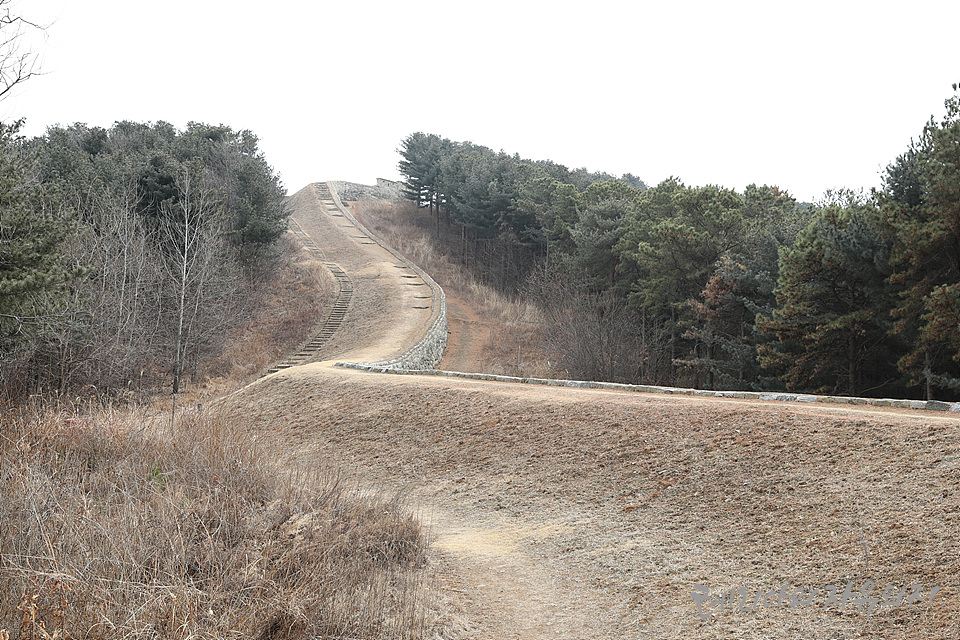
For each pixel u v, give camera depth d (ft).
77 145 157.48
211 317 111.55
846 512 29.04
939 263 62.54
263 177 153.69
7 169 47.19
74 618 16.05
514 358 128.36
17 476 21.89
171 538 20.81
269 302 142.92
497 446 50.01
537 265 175.32
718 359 98.63
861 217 68.08
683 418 44.83
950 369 64.44
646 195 128.57
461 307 166.81
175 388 90.74
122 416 32.40
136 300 92.89
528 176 205.26
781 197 109.81
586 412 50.65
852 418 37.96
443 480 47.42
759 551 28.19
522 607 26.55
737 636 21.54
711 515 33.06
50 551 17.70
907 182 66.23
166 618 16.62
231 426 33.22
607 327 111.45
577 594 27.68
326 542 23.93
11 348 52.47
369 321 136.15
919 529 25.49
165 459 28.12
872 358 71.67
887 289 65.98
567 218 156.66
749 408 43.75
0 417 27.63
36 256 46.06
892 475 30.76
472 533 37.45
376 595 22.08
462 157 232.94
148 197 131.54
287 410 69.46
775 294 72.64
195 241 112.57
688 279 103.65
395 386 67.92
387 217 256.11
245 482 27.02
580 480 41.70
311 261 176.45
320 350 123.85
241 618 17.85
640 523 34.37
